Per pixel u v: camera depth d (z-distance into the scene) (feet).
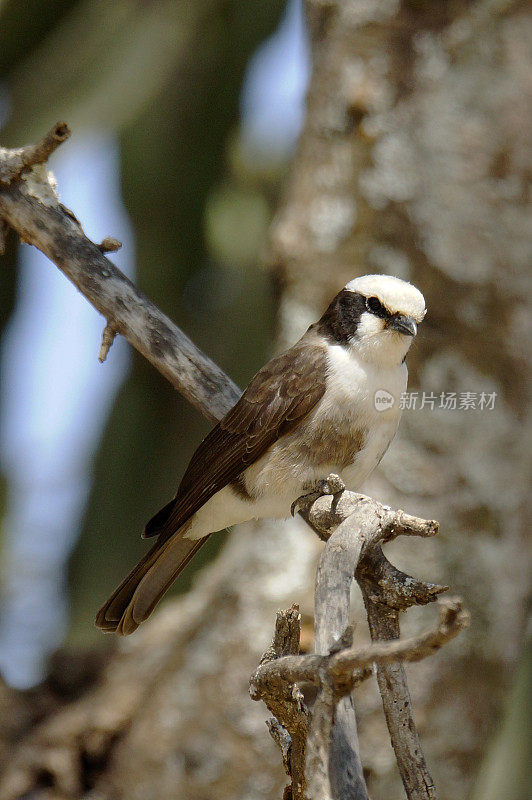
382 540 18.90
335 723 16.67
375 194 36.50
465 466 35.50
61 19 44.11
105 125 42.70
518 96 36.68
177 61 44.24
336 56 37.55
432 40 36.94
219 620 35.68
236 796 34.14
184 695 35.50
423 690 34.22
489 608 35.19
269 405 27.53
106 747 36.83
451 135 36.50
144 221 44.73
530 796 39.52
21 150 26.13
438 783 34.35
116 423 45.01
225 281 45.39
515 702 40.16
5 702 38.24
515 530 35.94
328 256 36.73
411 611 33.94
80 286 26.37
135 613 28.35
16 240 46.29
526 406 36.17
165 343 26.68
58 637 46.29
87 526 44.37
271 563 35.17
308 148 38.06
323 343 28.32
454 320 35.96
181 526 27.99
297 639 17.85
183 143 44.83
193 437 44.86
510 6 36.91
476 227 36.24
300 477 27.63
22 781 36.29
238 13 44.62
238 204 45.47
